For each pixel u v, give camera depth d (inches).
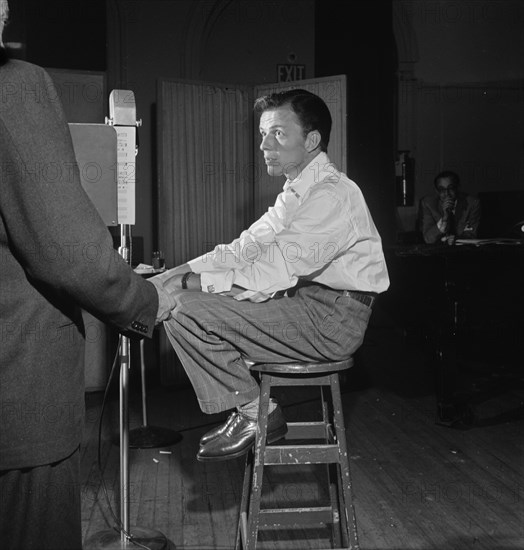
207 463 144.8
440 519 115.4
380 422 173.0
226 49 281.0
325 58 282.5
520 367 224.5
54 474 52.8
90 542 105.7
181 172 208.5
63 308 53.3
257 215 220.7
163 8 255.4
